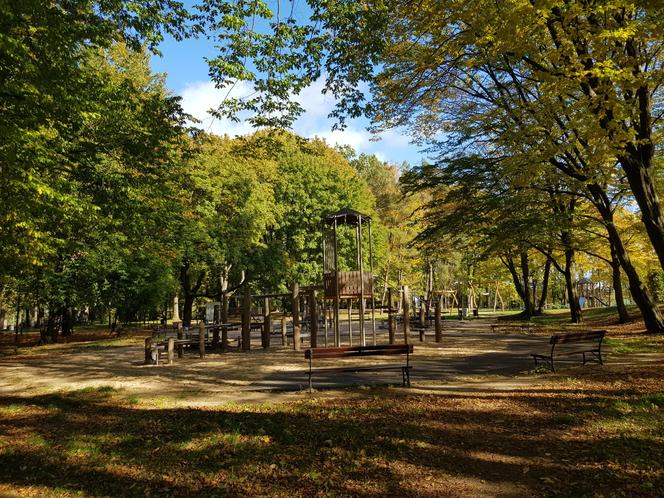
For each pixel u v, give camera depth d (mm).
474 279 51562
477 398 8367
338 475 5090
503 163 13508
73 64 11719
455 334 23031
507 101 16078
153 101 14102
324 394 9273
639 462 5062
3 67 9117
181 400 9211
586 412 7051
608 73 8844
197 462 5621
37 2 8969
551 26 10773
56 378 12414
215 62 10922
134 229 14773
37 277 22578
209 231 28828
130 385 11078
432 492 4625
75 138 13180
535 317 34781
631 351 13562
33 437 6766
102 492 4883
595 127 9602
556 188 19891
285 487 4844
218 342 20422
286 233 41188
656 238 12766
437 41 12633
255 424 7074
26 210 10000
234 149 15250
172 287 27719
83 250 21938
